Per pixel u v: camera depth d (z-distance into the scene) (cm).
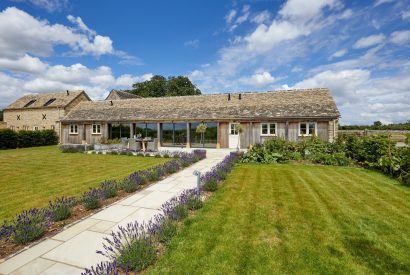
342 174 980
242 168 1124
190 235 443
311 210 571
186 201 590
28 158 1577
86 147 1995
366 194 702
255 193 711
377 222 503
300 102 1975
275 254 382
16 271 343
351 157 1298
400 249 398
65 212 531
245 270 343
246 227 478
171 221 474
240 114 2012
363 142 1212
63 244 421
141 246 365
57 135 3112
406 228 475
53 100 3406
